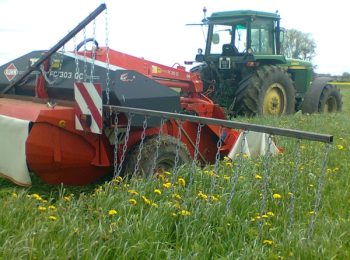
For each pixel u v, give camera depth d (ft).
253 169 20.07
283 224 15.76
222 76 45.91
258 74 44.19
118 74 19.29
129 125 18.45
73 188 20.30
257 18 45.06
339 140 30.32
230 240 14.07
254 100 43.80
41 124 18.01
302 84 52.29
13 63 23.16
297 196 18.54
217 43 46.70
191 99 25.71
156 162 19.77
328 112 55.21
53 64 21.27
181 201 15.89
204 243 13.70
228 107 45.14
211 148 24.45
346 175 21.67
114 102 19.35
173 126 22.24
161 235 13.76
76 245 12.30
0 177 19.70
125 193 16.01
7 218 13.50
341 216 17.01
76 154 18.95
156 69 23.99
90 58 20.63
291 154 24.26
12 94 23.04
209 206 15.31
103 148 19.53
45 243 12.30
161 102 20.40
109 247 12.53
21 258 11.48
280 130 14.16
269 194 17.66
